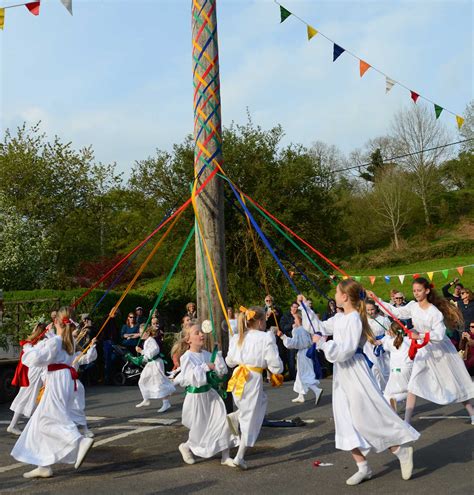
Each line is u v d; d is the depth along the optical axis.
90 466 5.96
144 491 4.94
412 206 46.94
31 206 26.39
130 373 13.29
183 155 20.12
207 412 5.77
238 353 5.86
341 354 4.87
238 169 19.75
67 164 28.06
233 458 5.95
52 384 5.81
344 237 21.70
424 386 6.77
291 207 19.55
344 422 4.92
